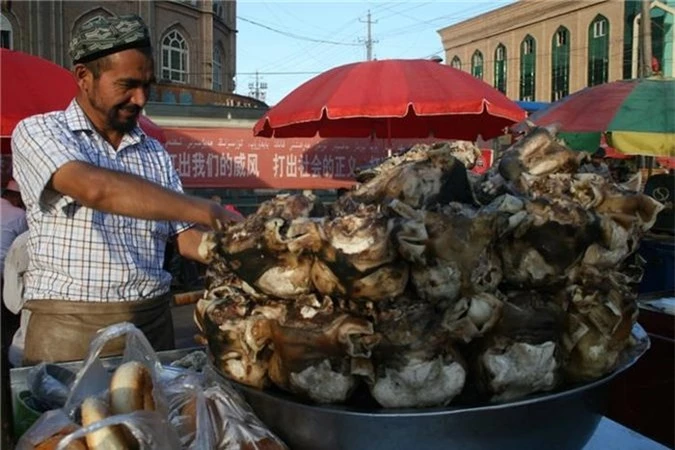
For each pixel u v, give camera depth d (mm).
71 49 1676
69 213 1686
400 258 956
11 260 2781
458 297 979
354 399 1025
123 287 1741
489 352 998
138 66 1638
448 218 959
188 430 1084
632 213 1120
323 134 6371
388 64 5285
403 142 7941
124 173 1411
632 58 19375
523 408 972
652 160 8297
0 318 1037
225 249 1063
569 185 1153
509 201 998
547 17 23672
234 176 7859
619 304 1092
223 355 1127
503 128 6035
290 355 996
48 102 3770
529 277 1016
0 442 1027
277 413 1065
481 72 27062
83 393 1137
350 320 963
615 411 3021
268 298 1088
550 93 23906
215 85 25828
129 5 20828
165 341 1854
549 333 1006
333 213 1142
